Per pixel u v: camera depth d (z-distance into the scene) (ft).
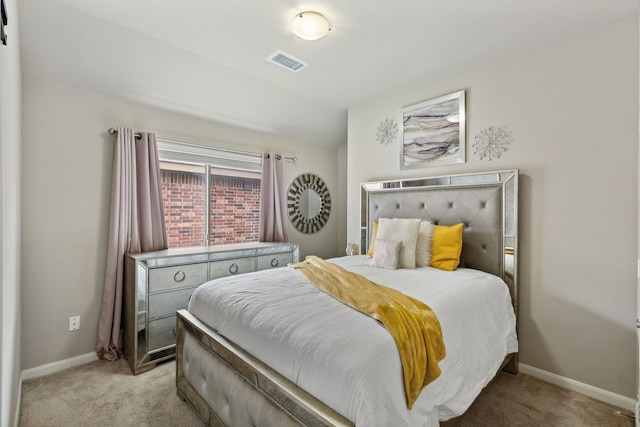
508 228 7.57
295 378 4.05
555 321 7.08
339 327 4.27
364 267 7.97
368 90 10.27
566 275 6.95
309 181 14.32
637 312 5.75
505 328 6.63
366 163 11.23
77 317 7.97
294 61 8.35
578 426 5.63
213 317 5.82
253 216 12.44
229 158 11.44
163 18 6.59
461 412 4.62
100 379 7.28
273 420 4.10
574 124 6.86
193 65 8.58
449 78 9.02
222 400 5.16
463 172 8.68
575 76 6.85
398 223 8.43
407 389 3.72
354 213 11.59
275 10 6.26
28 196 7.29
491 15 6.31
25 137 7.24
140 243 8.97
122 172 8.38
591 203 6.63
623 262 6.25
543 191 7.27
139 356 7.59
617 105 6.33
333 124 13.32
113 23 6.83
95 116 8.32
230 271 9.52
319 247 14.82
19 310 6.47
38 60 7.04
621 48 6.29
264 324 4.75
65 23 6.60
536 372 7.30
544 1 5.85
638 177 5.73
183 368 6.40
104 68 7.80
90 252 8.19
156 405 6.31
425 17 6.41
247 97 10.33
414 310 4.70
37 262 7.41
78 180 8.02
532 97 7.46
